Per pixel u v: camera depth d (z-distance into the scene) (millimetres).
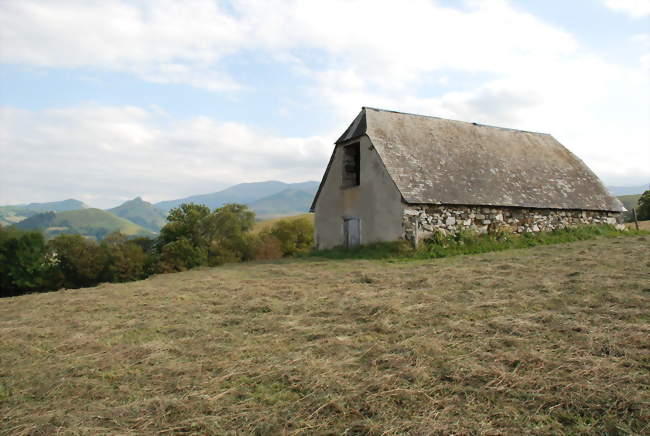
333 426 4074
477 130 22391
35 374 5863
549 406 4184
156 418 4387
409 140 19422
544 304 7734
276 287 11250
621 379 4559
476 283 9891
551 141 24641
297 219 42688
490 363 5219
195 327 7684
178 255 34281
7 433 4258
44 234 38688
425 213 16906
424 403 4375
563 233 19312
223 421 4273
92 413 4566
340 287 10562
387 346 6074
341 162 20516
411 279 10984
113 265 35562
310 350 6117
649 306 7172
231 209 38375
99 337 7465
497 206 18141
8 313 10656
